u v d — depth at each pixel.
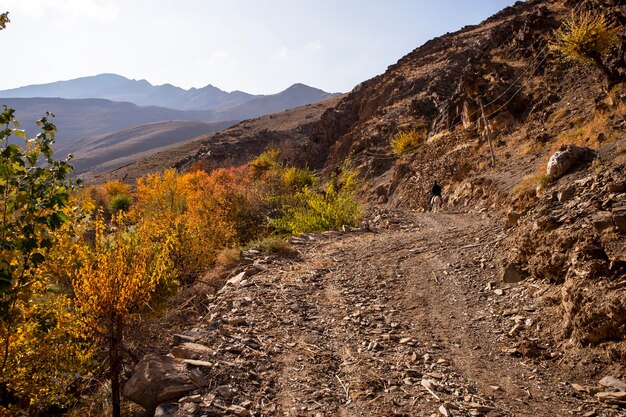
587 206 7.49
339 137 72.88
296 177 29.06
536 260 7.77
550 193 9.42
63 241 5.57
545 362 5.81
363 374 5.50
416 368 5.73
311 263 11.03
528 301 7.36
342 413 4.63
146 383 4.72
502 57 36.34
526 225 8.83
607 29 21.39
